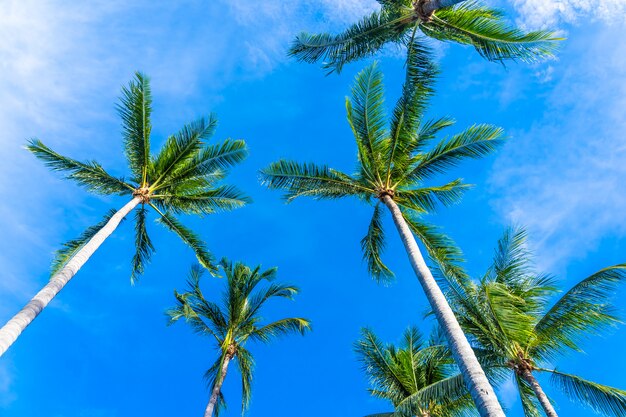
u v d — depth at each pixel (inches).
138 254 652.7
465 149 513.0
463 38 516.4
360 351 673.0
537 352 525.3
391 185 560.7
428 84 515.2
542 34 445.7
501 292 414.0
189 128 654.5
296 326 753.6
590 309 471.8
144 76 633.0
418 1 488.4
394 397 676.1
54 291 458.3
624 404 444.5
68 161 605.0
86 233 617.9
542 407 478.9
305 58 533.3
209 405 626.8
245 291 783.7
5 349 374.9
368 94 532.4
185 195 679.7
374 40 514.9
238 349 753.0
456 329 350.3
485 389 293.6
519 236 569.9
